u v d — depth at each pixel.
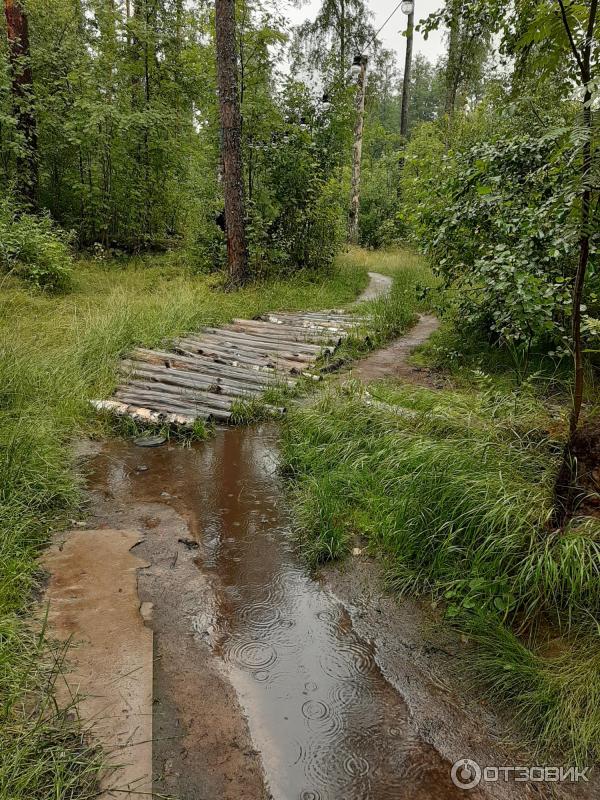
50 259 10.20
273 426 5.98
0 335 6.76
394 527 3.74
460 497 3.60
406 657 2.91
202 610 3.21
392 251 23.11
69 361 6.57
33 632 2.85
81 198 14.47
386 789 2.23
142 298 10.11
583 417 3.83
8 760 2.10
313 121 14.34
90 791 2.09
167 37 14.48
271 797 2.17
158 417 5.71
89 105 13.03
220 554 3.75
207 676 2.74
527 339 5.97
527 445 4.09
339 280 14.44
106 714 2.43
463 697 2.66
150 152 14.48
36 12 14.10
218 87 11.41
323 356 7.71
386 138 26.67
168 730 2.42
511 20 4.52
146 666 2.71
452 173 7.14
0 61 12.12
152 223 15.58
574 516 3.16
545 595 2.99
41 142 14.08
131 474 4.82
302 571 3.61
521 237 6.02
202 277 12.93
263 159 13.39
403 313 10.14
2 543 3.37
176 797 2.13
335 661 2.88
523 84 4.72
